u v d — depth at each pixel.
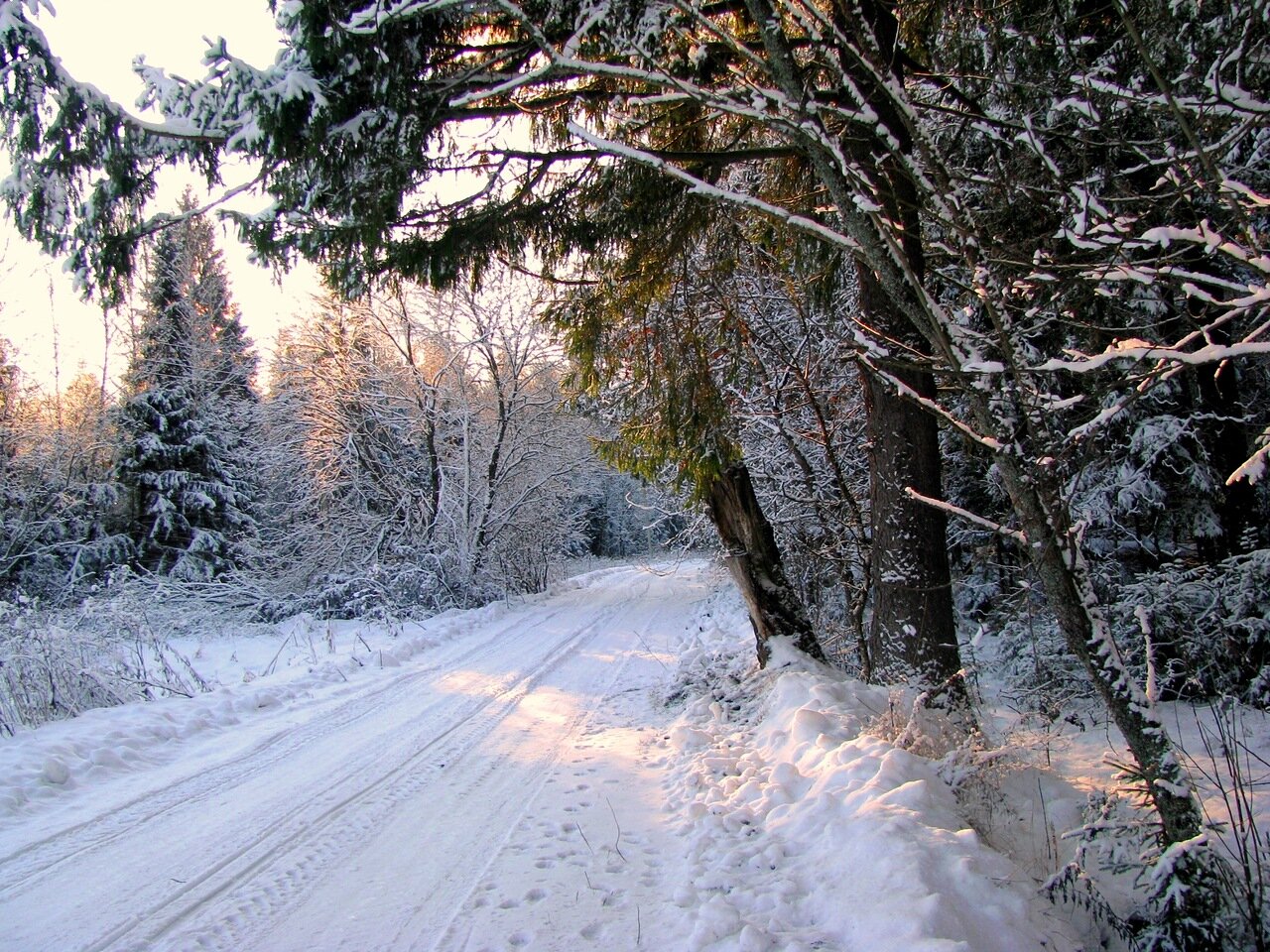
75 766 5.87
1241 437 6.63
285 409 20.28
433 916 3.46
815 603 10.35
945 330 2.56
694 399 6.82
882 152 4.58
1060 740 5.68
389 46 3.84
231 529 21.47
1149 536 7.89
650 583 24.80
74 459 17.91
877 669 5.72
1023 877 3.06
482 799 5.07
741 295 8.22
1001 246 2.52
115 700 7.95
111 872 4.06
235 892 3.78
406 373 19.97
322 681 9.59
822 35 2.79
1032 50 3.08
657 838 4.25
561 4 3.92
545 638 13.56
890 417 5.57
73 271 4.31
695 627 13.97
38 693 7.29
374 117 4.06
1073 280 2.54
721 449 6.97
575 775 5.55
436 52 4.32
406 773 5.73
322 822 4.73
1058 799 4.36
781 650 6.93
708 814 4.25
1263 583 5.77
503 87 3.47
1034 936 2.69
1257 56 2.63
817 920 2.96
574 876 3.81
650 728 6.99
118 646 9.41
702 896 3.36
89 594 16.08
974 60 3.99
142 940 3.33
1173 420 6.49
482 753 6.24
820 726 4.94
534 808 4.86
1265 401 6.62
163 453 20.28
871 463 5.79
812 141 2.59
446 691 8.91
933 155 2.43
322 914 3.53
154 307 20.38
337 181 4.33
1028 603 4.74
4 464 16.31
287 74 3.78
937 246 3.00
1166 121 3.12
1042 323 3.03
